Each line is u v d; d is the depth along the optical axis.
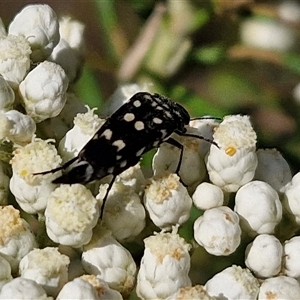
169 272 0.08
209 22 0.09
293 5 0.09
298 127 0.09
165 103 0.08
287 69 0.10
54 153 0.08
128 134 0.08
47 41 0.09
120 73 0.09
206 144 0.08
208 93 0.09
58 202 0.08
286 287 0.08
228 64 0.10
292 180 0.08
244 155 0.08
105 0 0.09
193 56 0.09
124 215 0.08
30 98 0.08
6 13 0.10
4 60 0.08
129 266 0.08
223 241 0.08
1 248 0.08
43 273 0.08
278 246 0.08
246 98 0.09
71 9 0.10
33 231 0.08
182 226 0.08
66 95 0.08
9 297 0.07
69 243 0.08
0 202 0.08
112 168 0.07
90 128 0.08
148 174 0.08
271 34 0.09
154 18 0.09
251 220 0.08
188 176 0.08
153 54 0.09
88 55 0.09
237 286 0.08
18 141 0.08
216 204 0.08
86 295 0.07
